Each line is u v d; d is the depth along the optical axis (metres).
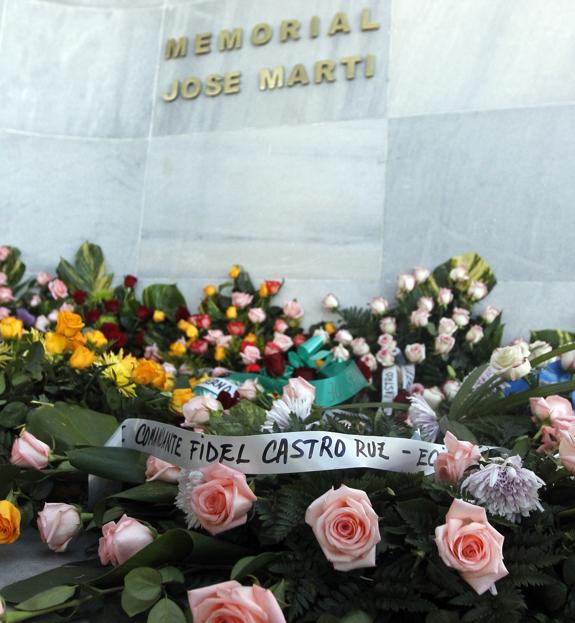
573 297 3.09
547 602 1.26
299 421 1.51
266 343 3.29
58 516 1.56
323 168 3.61
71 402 2.18
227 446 1.45
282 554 1.31
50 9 4.21
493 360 1.83
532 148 3.24
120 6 4.19
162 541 1.30
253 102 3.80
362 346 3.04
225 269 3.74
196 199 3.86
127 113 4.09
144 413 2.22
